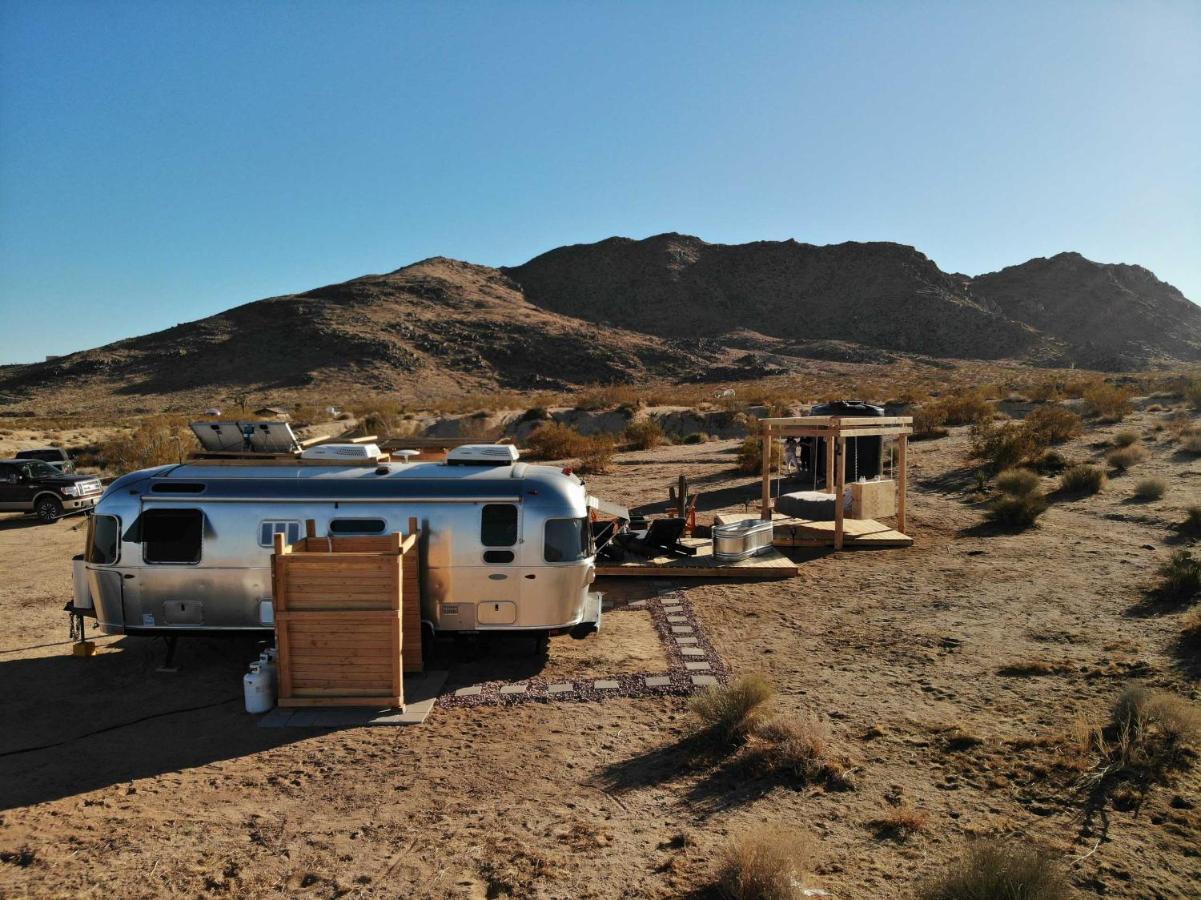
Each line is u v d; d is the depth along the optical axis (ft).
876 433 48.11
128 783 21.52
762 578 41.63
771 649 31.17
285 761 22.63
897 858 16.96
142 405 289.74
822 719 24.34
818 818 18.72
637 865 17.03
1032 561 42.16
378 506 29.99
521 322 442.09
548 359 381.19
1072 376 227.61
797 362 436.76
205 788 21.13
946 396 151.02
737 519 47.88
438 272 579.07
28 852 18.13
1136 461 65.92
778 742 22.09
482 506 30.09
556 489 30.83
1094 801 18.98
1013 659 28.58
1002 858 15.48
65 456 88.07
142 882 16.88
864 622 33.96
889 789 19.98
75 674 29.99
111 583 29.94
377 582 25.84
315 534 29.07
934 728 23.39
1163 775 20.01
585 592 31.50
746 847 16.05
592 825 18.75
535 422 147.13
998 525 51.06
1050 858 16.33
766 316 622.13
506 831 18.60
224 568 29.68
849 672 28.32
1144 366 443.32
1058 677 26.73
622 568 42.01
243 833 18.80
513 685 27.89
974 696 25.61
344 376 323.98
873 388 214.69
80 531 63.46
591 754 22.63
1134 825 17.94
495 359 379.55
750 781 20.70
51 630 35.83
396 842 18.24
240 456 32.60
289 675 26.21
